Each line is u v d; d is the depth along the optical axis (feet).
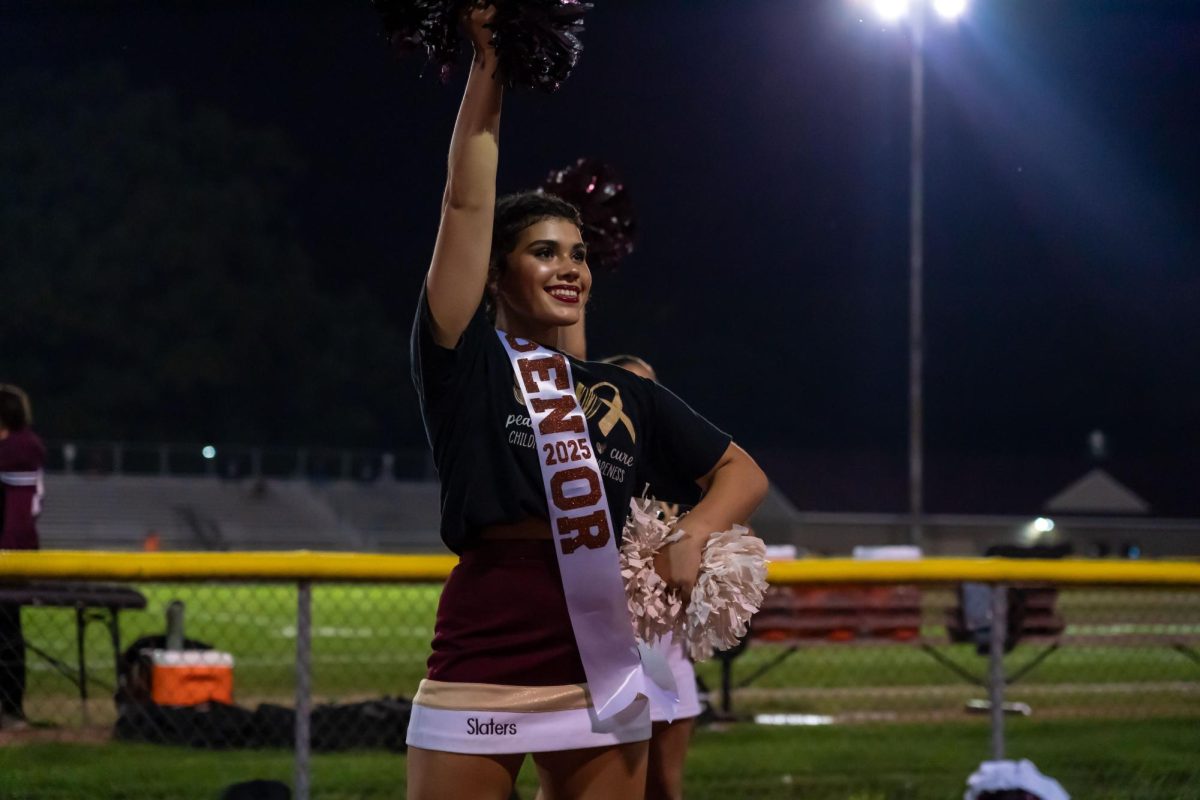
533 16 8.37
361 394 178.81
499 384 8.77
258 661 35.99
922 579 18.65
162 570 16.17
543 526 8.77
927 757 23.52
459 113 8.65
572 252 9.25
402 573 17.02
